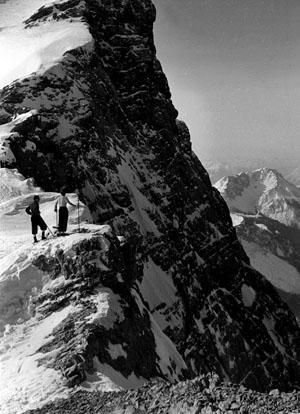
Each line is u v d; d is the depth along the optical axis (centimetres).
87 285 2572
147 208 6938
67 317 2417
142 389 1738
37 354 2211
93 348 2214
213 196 9469
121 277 2722
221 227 9238
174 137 8550
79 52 7056
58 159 6084
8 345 2309
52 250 2680
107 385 2039
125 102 7956
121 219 6375
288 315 10250
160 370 2788
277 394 1484
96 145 6538
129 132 7531
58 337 2289
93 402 1766
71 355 2130
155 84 8356
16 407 1897
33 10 8475
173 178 8138
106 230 2895
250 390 1527
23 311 2520
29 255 2708
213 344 6969
